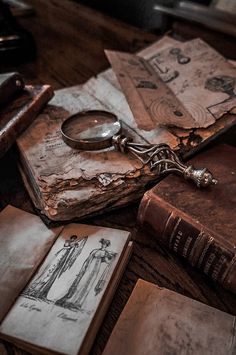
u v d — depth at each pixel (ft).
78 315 1.00
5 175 1.55
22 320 0.99
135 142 1.42
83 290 1.06
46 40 2.67
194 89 1.62
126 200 1.35
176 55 1.86
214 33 2.05
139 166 1.34
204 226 1.08
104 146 1.40
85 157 1.39
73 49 2.53
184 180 1.27
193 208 1.15
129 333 0.99
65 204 1.22
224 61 1.74
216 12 2.02
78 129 1.49
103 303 1.05
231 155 1.42
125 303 1.09
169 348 0.96
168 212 1.16
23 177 1.50
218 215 1.12
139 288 1.10
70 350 0.92
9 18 2.42
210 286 1.15
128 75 1.68
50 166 1.36
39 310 1.02
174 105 1.53
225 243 1.04
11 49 2.27
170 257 1.23
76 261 1.14
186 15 2.12
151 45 2.02
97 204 1.29
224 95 1.55
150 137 1.44
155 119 1.42
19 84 1.61
